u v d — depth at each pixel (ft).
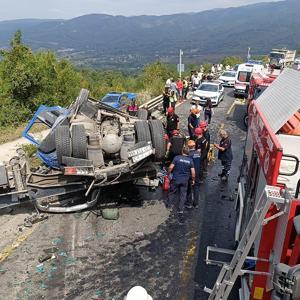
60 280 20.16
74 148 26.20
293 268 10.86
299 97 15.83
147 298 11.10
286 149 16.72
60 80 96.37
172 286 19.93
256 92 48.91
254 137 18.54
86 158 26.71
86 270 21.04
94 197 28.17
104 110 33.94
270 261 13.42
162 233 25.12
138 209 28.55
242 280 16.55
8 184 24.88
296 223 11.53
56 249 22.90
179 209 27.58
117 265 21.56
